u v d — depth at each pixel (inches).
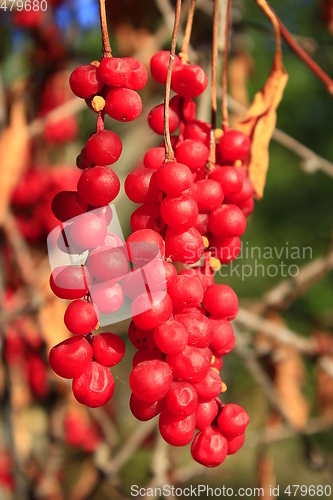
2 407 17.9
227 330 9.6
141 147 21.8
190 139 10.3
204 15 18.9
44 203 18.6
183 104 10.4
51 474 20.5
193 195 9.3
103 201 9.0
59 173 18.8
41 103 19.1
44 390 20.3
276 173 36.2
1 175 15.1
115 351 9.2
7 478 20.1
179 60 10.3
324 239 33.7
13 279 18.9
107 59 9.2
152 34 21.7
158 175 9.1
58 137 19.4
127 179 9.3
